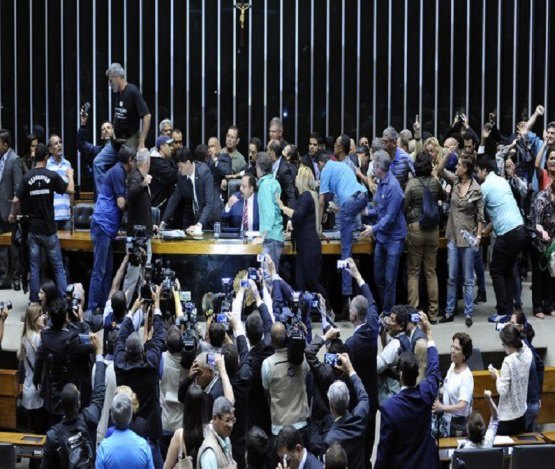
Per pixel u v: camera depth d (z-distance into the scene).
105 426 14.45
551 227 19.33
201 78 26.44
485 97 26.53
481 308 20.50
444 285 20.23
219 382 14.05
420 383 13.73
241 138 26.59
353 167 20.55
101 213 19.06
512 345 16.31
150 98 26.44
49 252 19.27
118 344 14.59
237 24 26.41
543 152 21.05
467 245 19.11
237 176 22.52
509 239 19.09
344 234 19.27
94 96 26.28
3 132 21.55
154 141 26.50
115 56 26.30
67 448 13.05
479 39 26.44
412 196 19.25
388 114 26.56
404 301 20.02
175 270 19.48
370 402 15.03
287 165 20.47
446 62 26.48
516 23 26.44
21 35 26.17
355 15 26.48
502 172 21.67
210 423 12.80
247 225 20.03
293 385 14.47
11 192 21.61
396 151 20.38
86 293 20.34
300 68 26.55
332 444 12.37
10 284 21.77
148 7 26.31
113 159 20.25
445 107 26.55
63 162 21.52
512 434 16.34
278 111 26.59
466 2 26.38
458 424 15.73
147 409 14.39
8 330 18.77
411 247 19.33
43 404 16.09
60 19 26.19
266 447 12.37
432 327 19.09
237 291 17.42
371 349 14.95
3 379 16.78
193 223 20.45
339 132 26.61
